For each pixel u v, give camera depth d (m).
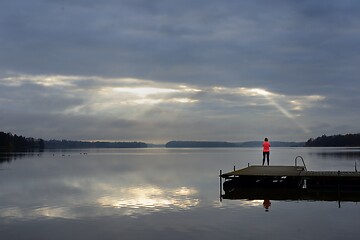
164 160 100.75
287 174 31.62
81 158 114.69
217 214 20.70
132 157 129.00
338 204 23.94
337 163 75.38
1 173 51.19
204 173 51.19
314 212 21.14
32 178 43.47
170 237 16.16
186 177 44.62
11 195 29.05
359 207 22.70
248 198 26.77
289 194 28.91
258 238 15.77
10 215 21.19
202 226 17.92
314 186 32.47
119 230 17.44
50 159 103.56
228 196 27.77
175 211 21.75
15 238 16.39
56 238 16.28
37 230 17.67
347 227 17.53
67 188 33.47
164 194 29.02
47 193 30.12
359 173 32.50
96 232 17.16
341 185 32.28
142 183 37.56
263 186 34.69
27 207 23.69
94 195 28.73
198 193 29.58
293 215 20.30
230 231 16.92
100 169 60.44
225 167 66.00
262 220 19.09
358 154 135.50
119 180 40.94
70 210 22.50
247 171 34.44
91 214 21.17
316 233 16.47
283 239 15.59
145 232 17.00
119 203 24.88
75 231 17.39
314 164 72.06
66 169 60.09
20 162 84.06
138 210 22.22
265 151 41.34
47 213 21.66
